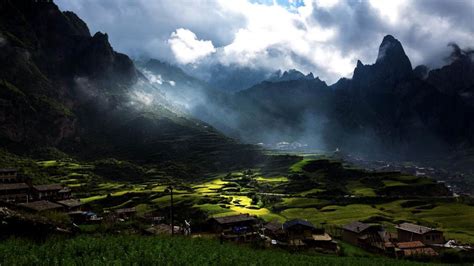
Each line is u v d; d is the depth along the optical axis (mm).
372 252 108375
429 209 176375
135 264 44125
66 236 55531
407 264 78250
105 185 197625
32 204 107938
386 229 131125
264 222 129875
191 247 61469
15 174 165875
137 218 124375
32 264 41281
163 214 139125
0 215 50031
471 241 119688
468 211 169250
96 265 42062
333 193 198375
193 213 138500
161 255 50344
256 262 55500
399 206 181625
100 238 58094
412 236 119062
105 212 133750
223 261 52844
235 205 163000
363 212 159500
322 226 133375
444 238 117812
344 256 95938
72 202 129125
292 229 110375
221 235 96688
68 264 41219
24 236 50156
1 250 43219
